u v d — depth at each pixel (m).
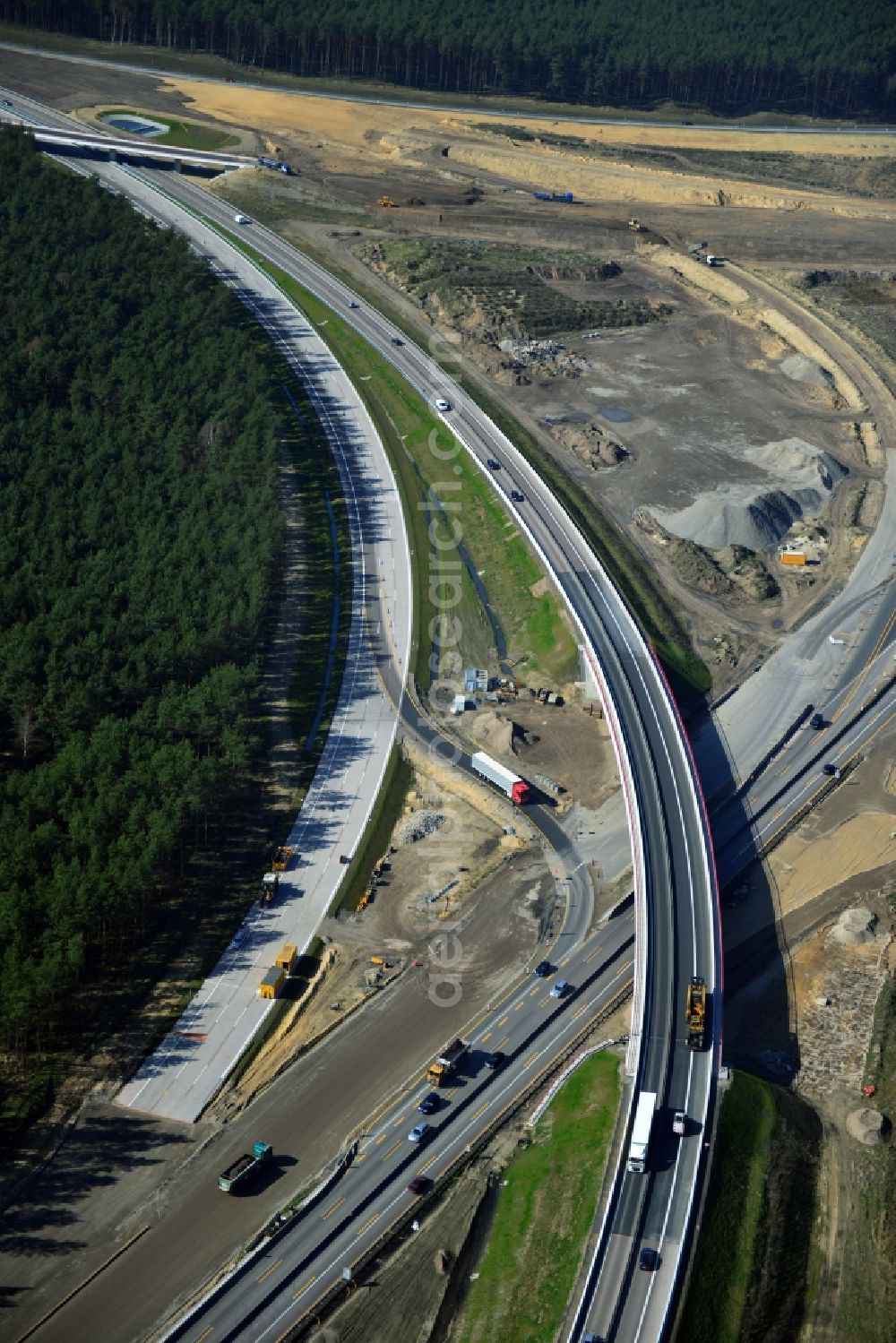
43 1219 160.88
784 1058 184.50
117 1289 153.00
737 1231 155.38
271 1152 169.12
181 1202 163.25
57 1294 152.50
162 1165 168.00
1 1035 177.62
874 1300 154.62
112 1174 166.75
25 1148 169.50
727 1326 146.50
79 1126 172.88
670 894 199.75
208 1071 181.00
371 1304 151.12
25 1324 149.38
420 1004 191.75
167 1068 181.25
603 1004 190.88
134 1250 157.50
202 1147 170.38
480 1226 161.00
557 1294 148.25
